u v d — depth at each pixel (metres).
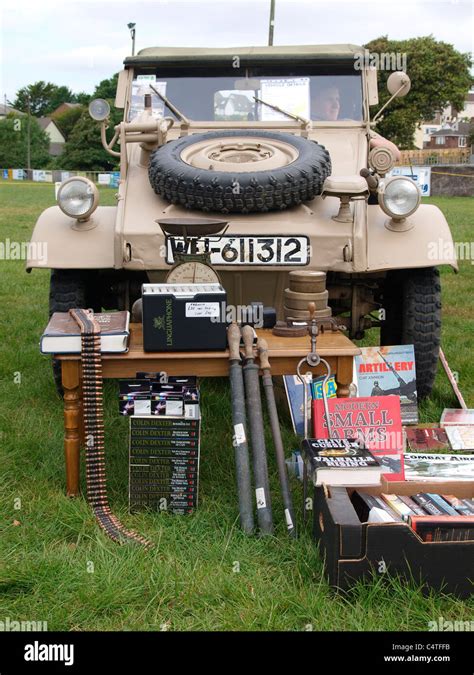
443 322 6.35
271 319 3.34
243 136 4.21
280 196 3.70
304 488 2.91
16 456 3.54
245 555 2.66
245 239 3.69
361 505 2.77
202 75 4.86
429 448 3.81
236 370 2.95
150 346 2.99
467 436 3.87
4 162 47.47
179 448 2.97
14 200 21.67
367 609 2.37
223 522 2.89
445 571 2.43
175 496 3.00
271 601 2.41
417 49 32.41
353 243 3.71
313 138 4.59
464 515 2.54
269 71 4.85
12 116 52.12
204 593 2.44
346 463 2.75
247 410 3.06
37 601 2.42
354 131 4.65
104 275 4.48
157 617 2.36
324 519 2.58
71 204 3.88
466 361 5.13
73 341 2.97
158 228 3.75
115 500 3.12
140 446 2.97
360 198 3.81
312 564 2.60
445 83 32.72
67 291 4.15
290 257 3.71
